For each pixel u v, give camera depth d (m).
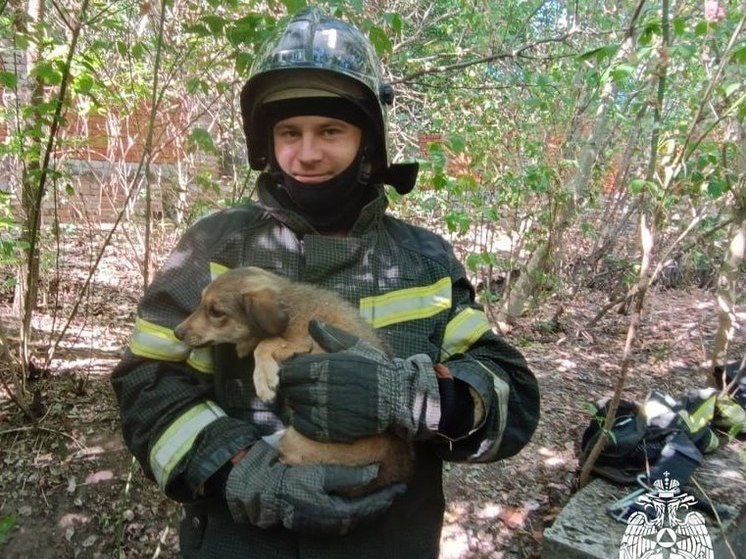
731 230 6.02
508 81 7.70
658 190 3.78
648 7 4.63
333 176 2.02
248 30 3.23
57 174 4.17
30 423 4.66
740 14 3.58
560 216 8.03
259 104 2.07
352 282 2.06
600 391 6.52
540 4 7.74
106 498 4.21
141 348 1.96
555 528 3.88
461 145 4.60
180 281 2.06
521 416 2.20
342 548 1.92
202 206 5.28
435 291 2.12
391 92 2.14
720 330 5.94
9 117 4.85
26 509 4.09
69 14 4.25
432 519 2.15
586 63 7.13
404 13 8.09
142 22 4.25
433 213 7.79
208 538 2.00
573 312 9.57
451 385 1.91
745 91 3.96
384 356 1.90
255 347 2.02
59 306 6.49
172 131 6.05
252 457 1.83
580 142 8.12
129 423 1.94
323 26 1.99
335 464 1.88
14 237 5.04
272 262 2.11
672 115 6.95
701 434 4.65
